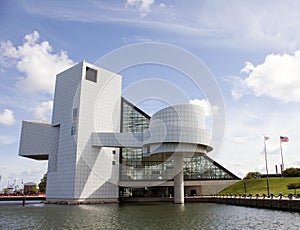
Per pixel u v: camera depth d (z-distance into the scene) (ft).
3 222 104.99
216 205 187.93
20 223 102.27
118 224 98.58
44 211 147.02
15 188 504.43
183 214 128.88
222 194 252.62
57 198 214.28
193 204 201.67
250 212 134.92
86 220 109.29
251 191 253.65
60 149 221.87
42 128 241.76
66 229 89.25
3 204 210.79
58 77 241.76
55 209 159.84
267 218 111.14
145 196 253.03
